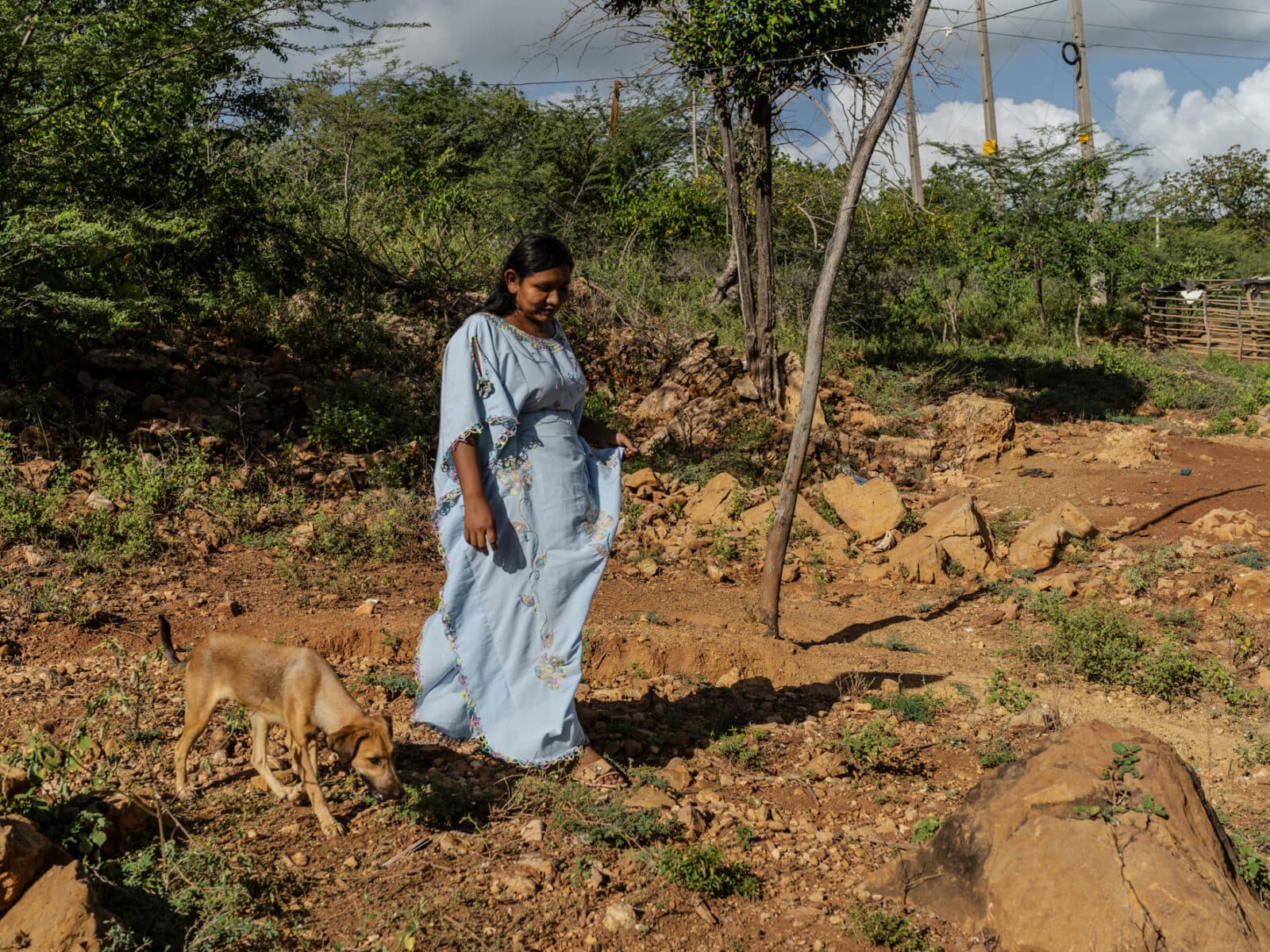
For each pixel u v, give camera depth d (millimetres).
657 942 3299
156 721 4688
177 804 3918
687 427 12891
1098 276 26188
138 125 11273
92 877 3096
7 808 3414
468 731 4156
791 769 4820
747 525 10328
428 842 3727
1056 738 3854
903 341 20344
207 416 10078
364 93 25891
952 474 13023
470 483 3912
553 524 4129
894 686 6141
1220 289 24688
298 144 18188
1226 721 5922
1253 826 4578
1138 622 7660
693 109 13359
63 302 8922
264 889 3377
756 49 12242
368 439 10547
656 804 4082
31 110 9820
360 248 14750
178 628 6180
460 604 4051
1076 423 16344
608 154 24000
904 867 3746
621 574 8836
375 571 7777
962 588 8859
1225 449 14352
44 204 9922
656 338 15250
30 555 6984
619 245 21281
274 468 9688
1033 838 3473
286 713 3797
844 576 9250
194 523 8234
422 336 13461
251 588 7168
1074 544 9750
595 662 6328
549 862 3611
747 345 14078
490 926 3264
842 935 3410
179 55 10078
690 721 5379
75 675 5336
